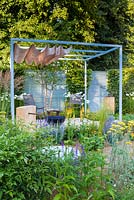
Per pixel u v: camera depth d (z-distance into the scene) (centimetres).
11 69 608
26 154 240
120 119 677
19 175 232
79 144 323
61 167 267
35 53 658
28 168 239
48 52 642
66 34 1127
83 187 262
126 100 1080
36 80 1025
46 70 1027
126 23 1435
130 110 1066
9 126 279
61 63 1043
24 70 1008
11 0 1069
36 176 247
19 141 242
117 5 1371
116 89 1088
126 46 1433
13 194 231
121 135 376
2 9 1080
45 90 1035
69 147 333
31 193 250
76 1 1151
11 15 1095
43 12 1092
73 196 252
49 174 261
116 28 1410
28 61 797
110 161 300
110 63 1359
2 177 231
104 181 273
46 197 260
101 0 1341
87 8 1180
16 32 1086
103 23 1305
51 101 1045
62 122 605
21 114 559
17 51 646
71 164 274
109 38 1371
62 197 253
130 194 264
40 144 262
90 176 258
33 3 1070
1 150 229
